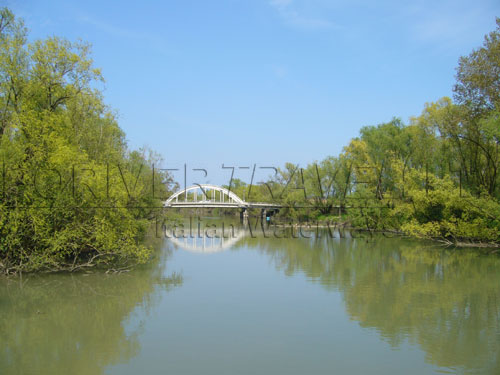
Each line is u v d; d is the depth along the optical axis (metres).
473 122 29.05
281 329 12.11
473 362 9.79
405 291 16.86
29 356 10.13
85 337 11.45
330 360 9.91
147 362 9.77
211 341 11.13
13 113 17.81
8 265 18.55
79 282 18.44
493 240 31.02
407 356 10.17
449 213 31.30
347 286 17.81
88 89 21.12
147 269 22.14
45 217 18.03
